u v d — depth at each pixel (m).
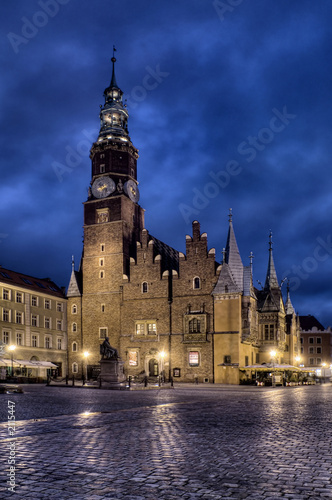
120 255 78.56
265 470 9.36
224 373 68.12
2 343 66.88
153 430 14.77
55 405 24.95
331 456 10.73
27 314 72.81
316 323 129.00
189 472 9.16
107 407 23.77
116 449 11.38
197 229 73.56
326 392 43.12
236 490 7.99
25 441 12.44
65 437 13.17
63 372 79.25
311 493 7.84
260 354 78.31
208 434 13.98
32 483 8.31
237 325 68.44
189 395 35.84
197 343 70.50
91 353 78.25
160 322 73.81
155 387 48.22
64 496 7.61
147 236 77.31
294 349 93.06
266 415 20.02
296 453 11.06
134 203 83.69
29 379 60.88
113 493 7.79
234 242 72.75
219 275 70.81
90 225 81.31
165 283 74.50
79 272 84.12
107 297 78.44
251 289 72.94
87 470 9.26
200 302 71.56
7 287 69.50
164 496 7.65
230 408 23.62
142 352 74.31
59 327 80.00
